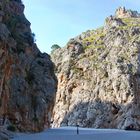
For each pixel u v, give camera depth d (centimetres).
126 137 6556
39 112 7506
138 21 16425
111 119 12481
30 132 6906
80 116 13138
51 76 8762
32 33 8231
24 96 6862
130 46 14138
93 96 13425
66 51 15800
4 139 4650
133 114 12069
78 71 14700
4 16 6538
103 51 14788
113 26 15988
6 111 6081
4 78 5766
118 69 13200
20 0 8188
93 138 6131
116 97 12794
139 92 12850
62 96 14525
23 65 7012
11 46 6206
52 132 7569
